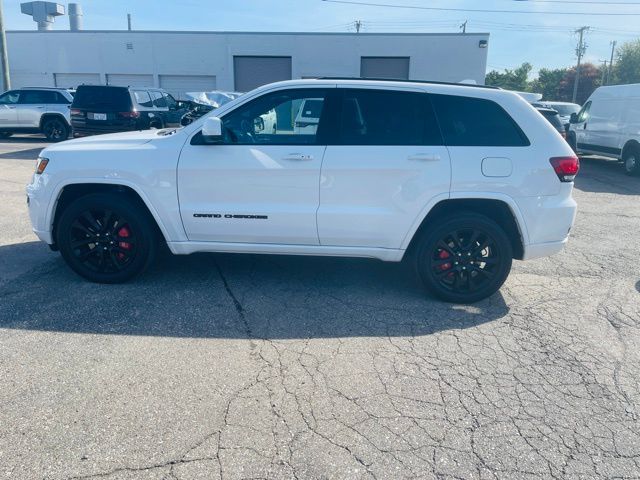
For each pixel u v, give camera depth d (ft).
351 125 14.67
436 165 14.32
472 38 90.79
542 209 14.62
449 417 9.91
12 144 55.77
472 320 14.26
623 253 21.33
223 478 8.22
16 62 97.81
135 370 11.18
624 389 11.05
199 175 14.80
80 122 48.01
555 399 10.61
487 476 8.45
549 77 247.91
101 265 15.87
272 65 95.04
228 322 13.60
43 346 12.07
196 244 15.44
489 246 14.96
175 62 95.45
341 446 9.02
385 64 93.45
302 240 15.06
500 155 14.42
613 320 14.55
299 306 14.76
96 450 8.75
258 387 10.68
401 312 14.60
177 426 9.41
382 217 14.57
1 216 24.03
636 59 180.14
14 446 8.79
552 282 17.57
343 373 11.32
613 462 8.84
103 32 95.20
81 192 16.05
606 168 50.21
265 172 14.58
